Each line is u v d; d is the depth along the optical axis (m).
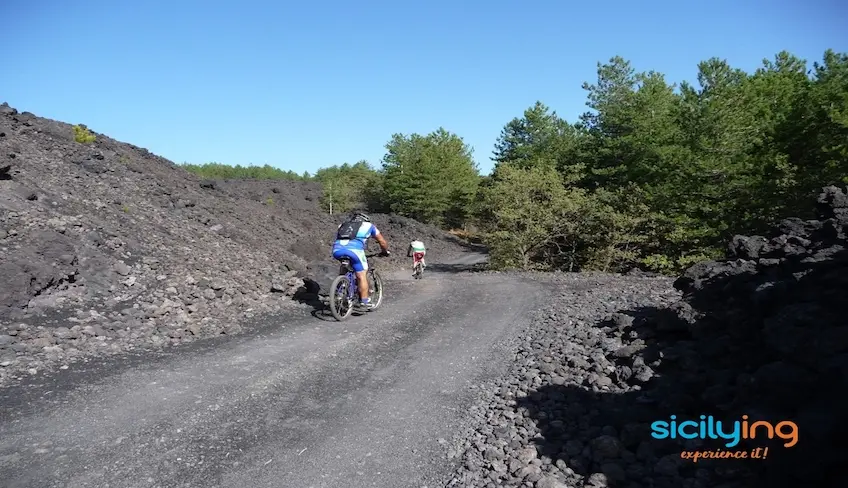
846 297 3.78
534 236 22.73
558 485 3.24
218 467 3.51
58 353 5.40
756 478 3.07
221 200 19.86
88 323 6.29
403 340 7.17
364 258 8.52
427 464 3.69
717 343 4.92
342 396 4.97
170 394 4.68
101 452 3.58
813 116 18.61
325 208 55.91
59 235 7.48
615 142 27.53
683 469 3.38
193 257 9.86
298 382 5.25
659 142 25.48
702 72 24.89
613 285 12.25
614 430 4.07
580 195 23.19
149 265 8.58
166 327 6.74
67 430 3.86
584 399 4.88
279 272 10.95
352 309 8.94
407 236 44.12
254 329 7.25
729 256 7.03
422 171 55.53
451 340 7.28
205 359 5.77
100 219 9.72
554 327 7.84
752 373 4.14
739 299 5.30
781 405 3.36
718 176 22.47
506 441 4.05
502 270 21.44
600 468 3.50
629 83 32.72
